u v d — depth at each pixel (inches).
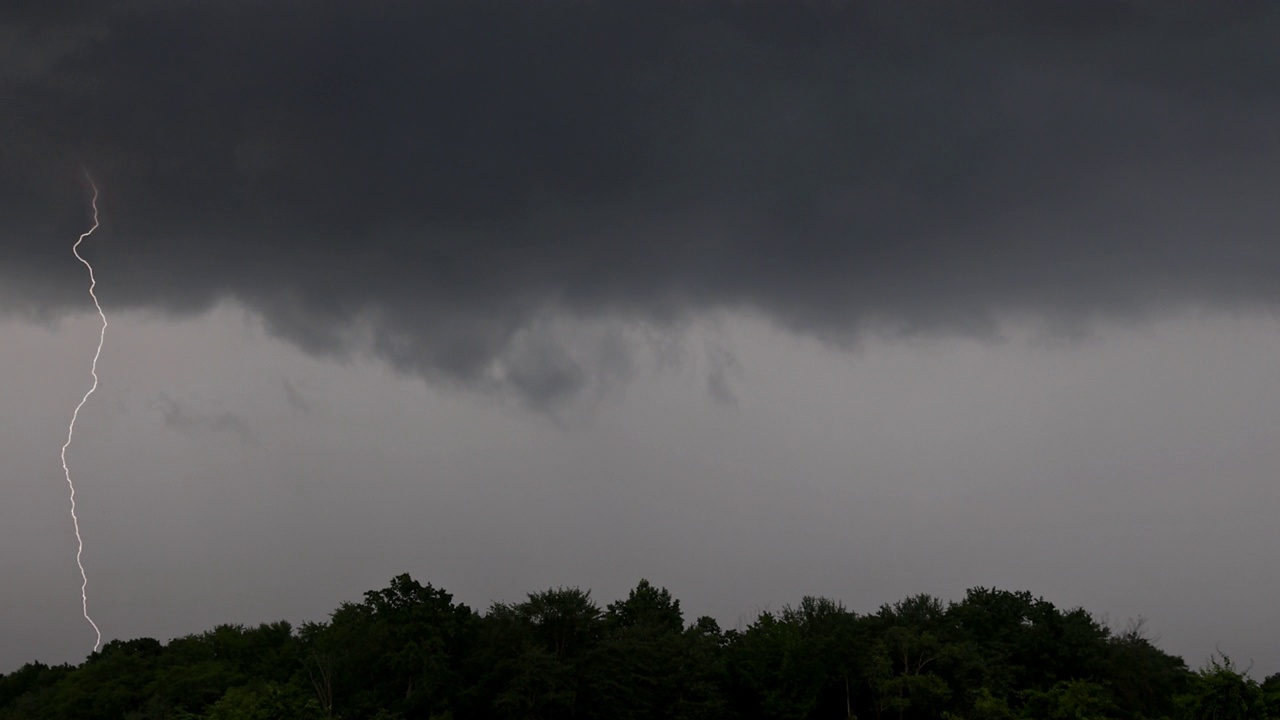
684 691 3572.8
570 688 3344.0
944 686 3400.6
